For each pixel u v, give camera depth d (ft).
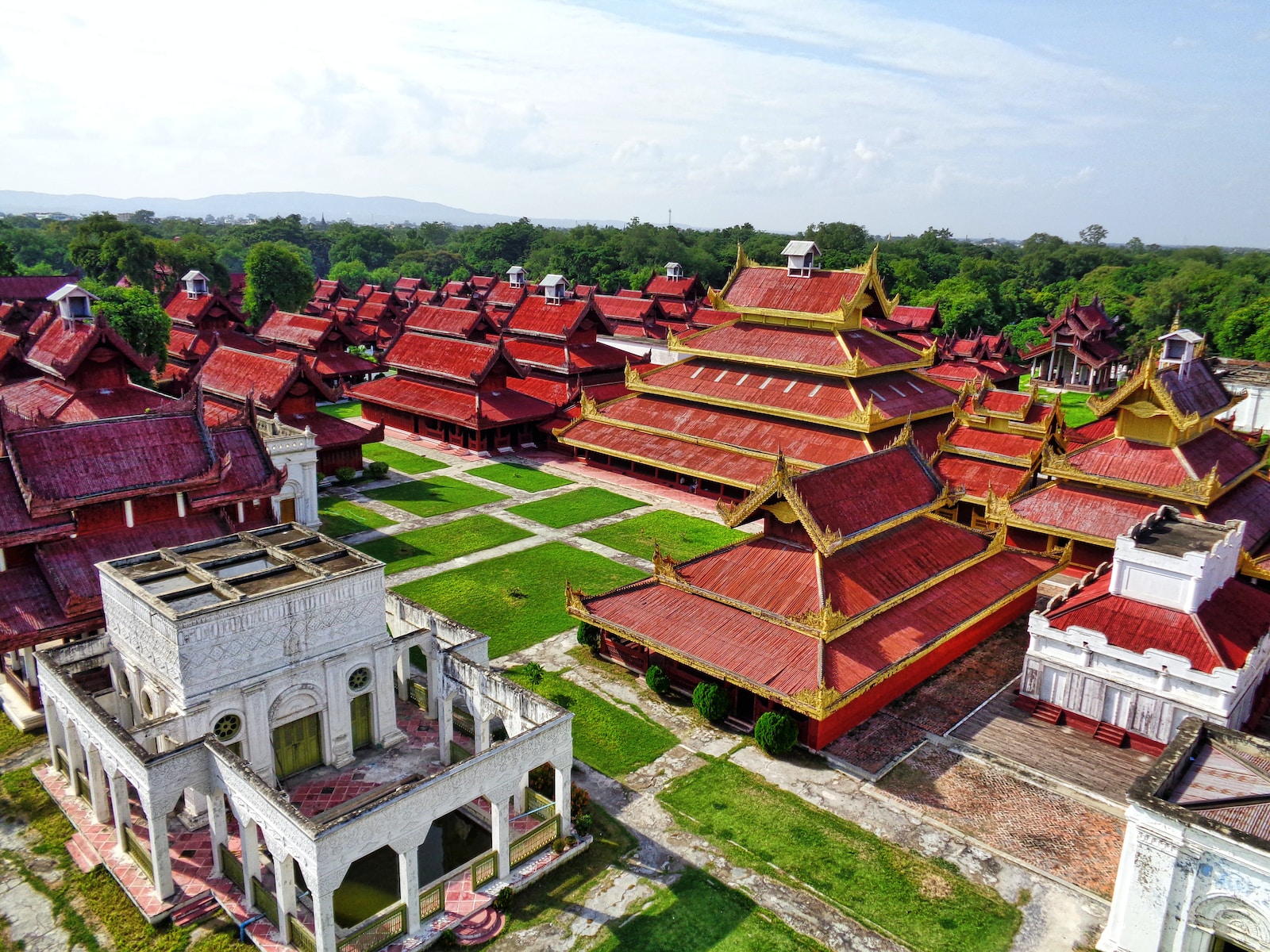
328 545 114.52
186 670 89.97
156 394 192.44
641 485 233.35
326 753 105.29
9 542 117.50
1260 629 118.83
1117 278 645.92
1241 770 81.56
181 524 135.54
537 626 146.61
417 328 332.39
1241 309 433.89
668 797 102.68
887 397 210.59
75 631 115.44
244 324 348.59
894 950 80.79
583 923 83.66
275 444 183.83
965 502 190.80
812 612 113.70
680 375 238.27
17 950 79.56
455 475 240.73
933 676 133.69
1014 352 470.39
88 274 454.81
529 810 98.94
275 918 82.07
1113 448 164.14
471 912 84.28
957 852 94.17
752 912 85.20
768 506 125.80
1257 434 213.46
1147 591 119.44
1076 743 116.16
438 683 110.32
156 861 83.82
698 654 116.98
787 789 104.58
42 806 99.81
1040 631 121.08
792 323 221.46
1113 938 79.61
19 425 136.77
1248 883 70.54
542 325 308.60
